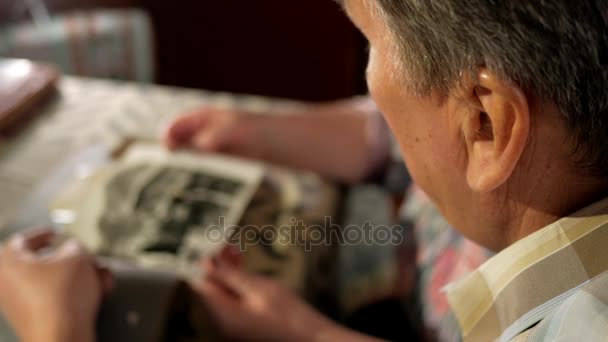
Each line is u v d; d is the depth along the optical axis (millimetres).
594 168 300
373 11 307
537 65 264
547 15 251
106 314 593
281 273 681
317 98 1666
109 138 848
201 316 634
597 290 294
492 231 359
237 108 850
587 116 279
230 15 1556
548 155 303
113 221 701
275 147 822
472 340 370
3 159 798
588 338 275
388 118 343
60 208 721
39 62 1165
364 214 787
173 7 1555
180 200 728
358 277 726
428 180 359
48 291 562
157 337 587
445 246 653
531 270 333
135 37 1228
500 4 254
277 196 759
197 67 1653
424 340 645
